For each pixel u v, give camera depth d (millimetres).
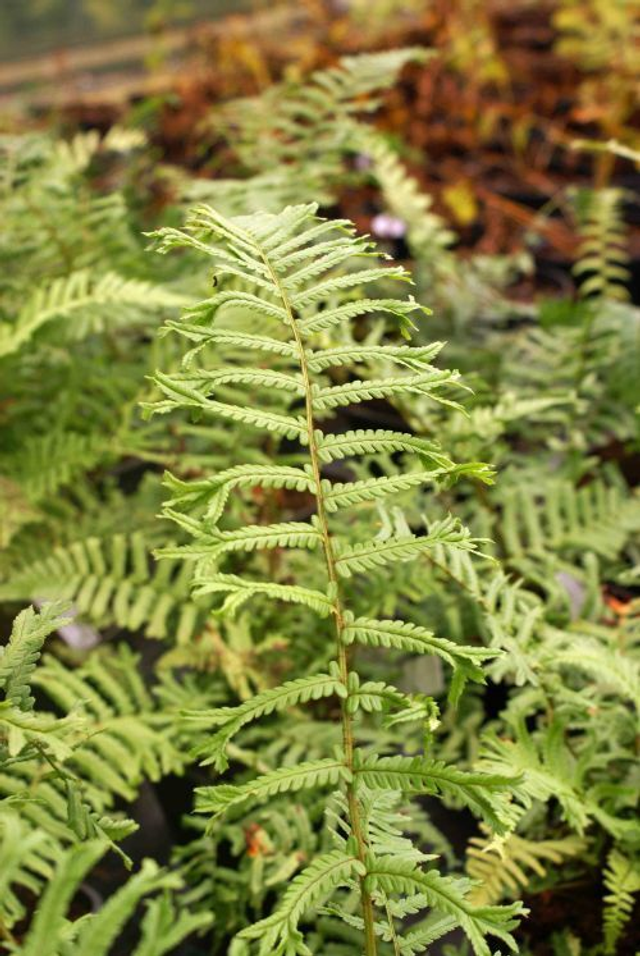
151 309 1890
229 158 3445
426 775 866
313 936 1202
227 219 967
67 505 1821
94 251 2006
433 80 4340
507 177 4043
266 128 2240
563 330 1982
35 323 1674
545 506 1662
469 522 1601
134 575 1566
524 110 4184
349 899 1120
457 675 871
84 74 4438
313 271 924
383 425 2232
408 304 914
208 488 862
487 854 1195
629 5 3732
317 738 1428
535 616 1223
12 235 1974
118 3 4430
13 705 898
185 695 1472
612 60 3838
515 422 1959
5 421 1974
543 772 1131
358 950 1179
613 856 1216
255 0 4949
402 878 856
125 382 1837
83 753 1323
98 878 1503
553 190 3867
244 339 897
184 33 4703
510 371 1976
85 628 1756
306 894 844
